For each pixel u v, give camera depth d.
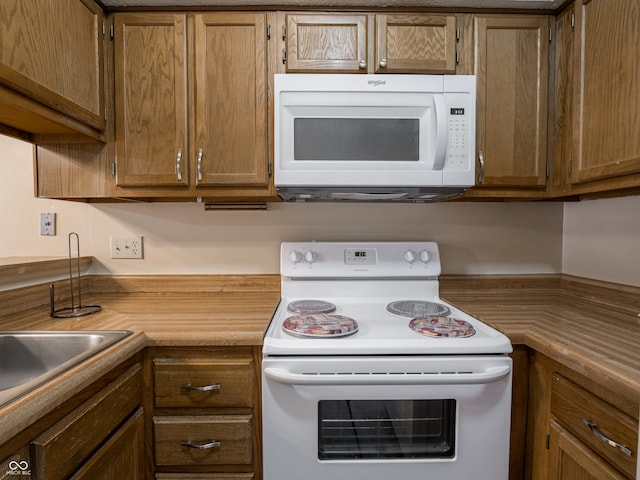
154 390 1.04
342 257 1.50
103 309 1.31
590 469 0.83
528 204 1.65
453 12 1.30
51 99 1.03
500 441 0.99
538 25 1.32
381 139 1.25
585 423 0.86
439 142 1.21
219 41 1.28
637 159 0.99
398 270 1.50
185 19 1.28
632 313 1.24
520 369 1.07
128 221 1.61
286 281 1.50
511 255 1.63
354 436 1.03
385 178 1.24
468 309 1.30
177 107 1.29
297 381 0.93
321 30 1.28
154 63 1.29
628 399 0.74
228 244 1.62
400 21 1.28
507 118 1.32
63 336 1.02
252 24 1.28
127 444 0.95
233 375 1.04
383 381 0.94
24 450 0.64
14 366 1.01
